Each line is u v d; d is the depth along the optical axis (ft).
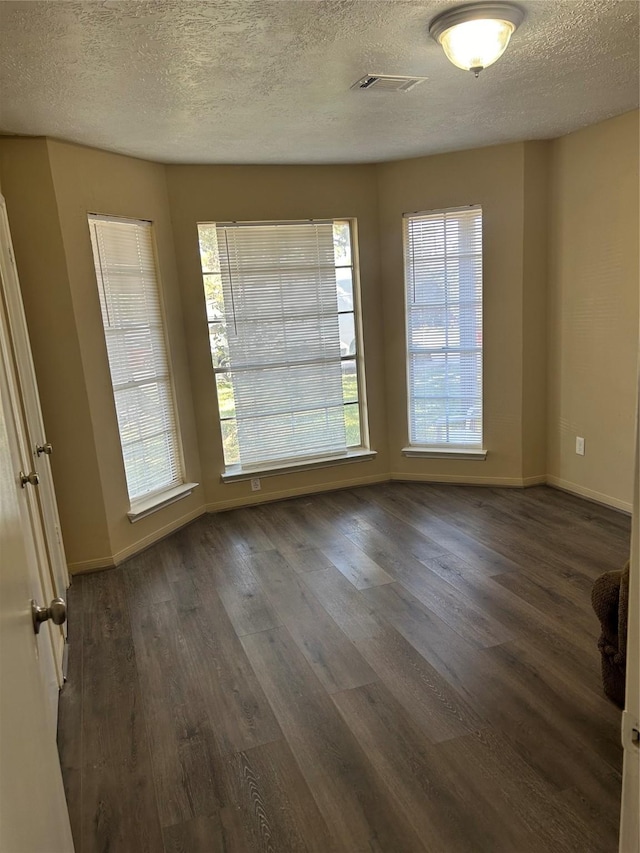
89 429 10.89
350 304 14.71
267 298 13.80
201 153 11.74
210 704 7.23
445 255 13.92
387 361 14.90
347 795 5.78
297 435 14.65
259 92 8.57
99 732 6.85
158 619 9.32
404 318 14.53
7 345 7.20
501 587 9.64
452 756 6.18
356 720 6.80
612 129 11.36
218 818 5.61
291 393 14.40
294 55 7.39
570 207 12.62
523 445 14.16
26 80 7.63
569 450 13.69
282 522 13.16
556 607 8.95
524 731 6.47
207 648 8.44
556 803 5.54
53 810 3.46
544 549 10.98
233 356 13.78
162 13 6.12
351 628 8.71
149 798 5.89
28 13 5.97
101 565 11.27
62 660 7.98
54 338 10.44
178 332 13.01
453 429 14.82
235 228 13.30
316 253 13.99
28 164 9.95
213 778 6.09
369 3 6.19
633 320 11.59
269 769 6.16
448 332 14.33
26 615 3.59
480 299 13.85
